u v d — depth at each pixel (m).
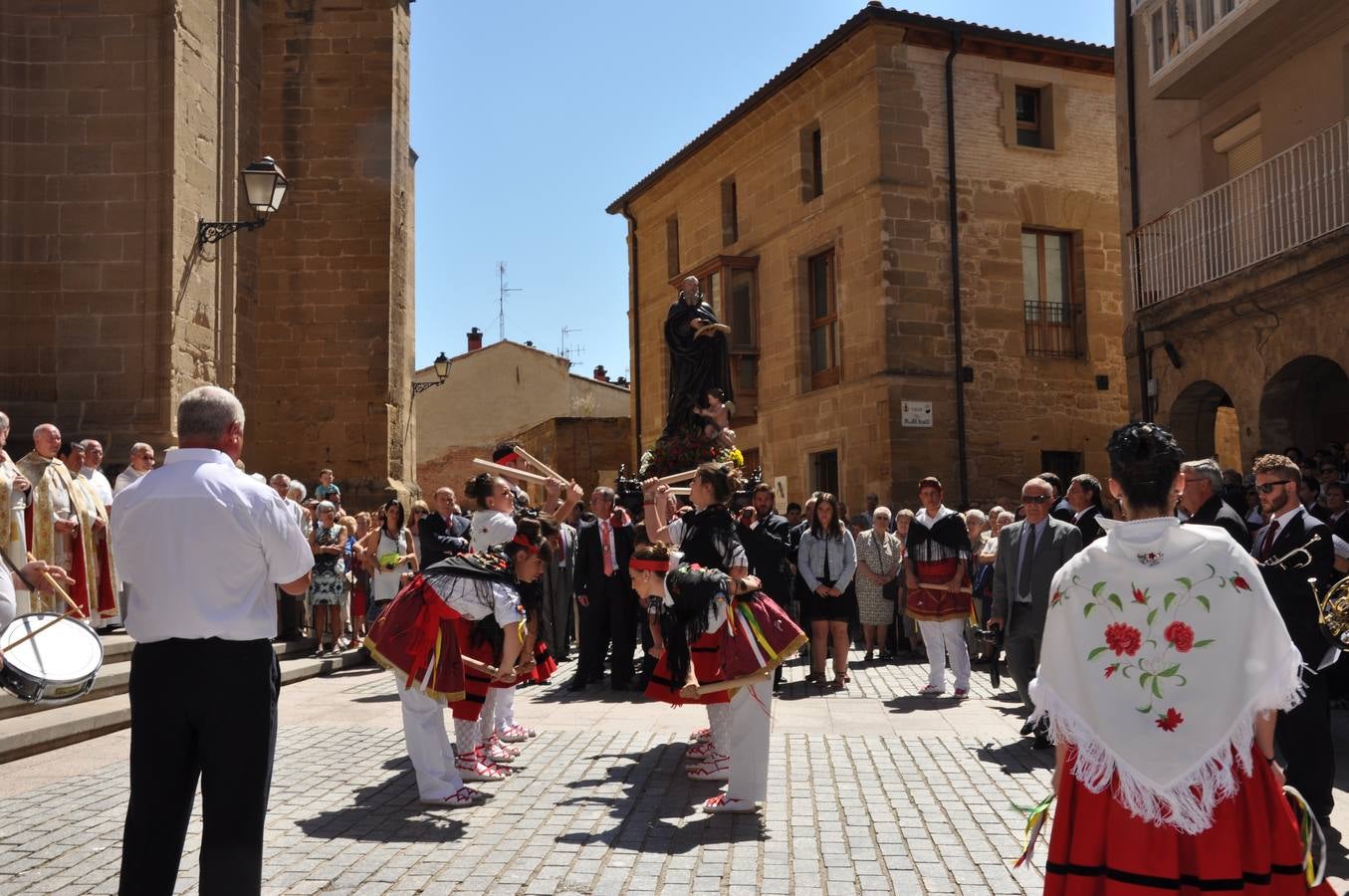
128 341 13.24
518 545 6.96
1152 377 17.00
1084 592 2.97
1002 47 21.62
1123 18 18.02
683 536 6.44
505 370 43.44
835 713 9.41
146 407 13.18
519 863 5.01
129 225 13.33
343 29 19.50
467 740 6.74
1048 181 22.09
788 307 23.58
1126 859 2.77
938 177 21.11
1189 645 2.84
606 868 4.93
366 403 19.17
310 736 8.47
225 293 14.71
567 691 11.21
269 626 3.83
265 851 5.20
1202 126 16.34
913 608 10.44
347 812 5.97
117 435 13.13
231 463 3.90
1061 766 2.98
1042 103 22.44
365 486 18.94
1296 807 2.90
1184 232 16.28
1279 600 5.55
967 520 13.27
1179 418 16.56
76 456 10.20
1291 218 14.32
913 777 6.77
